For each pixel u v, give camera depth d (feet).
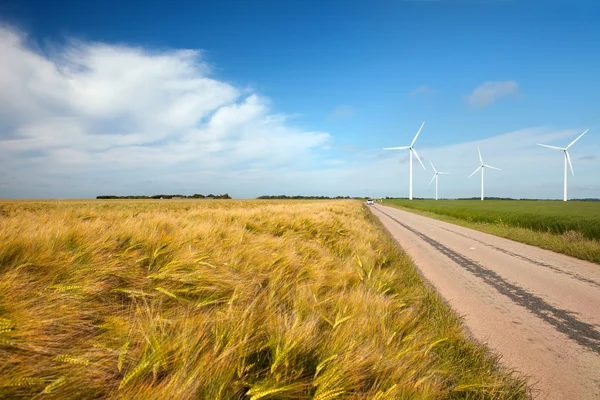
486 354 10.96
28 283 7.76
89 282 8.45
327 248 22.53
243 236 17.48
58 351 6.06
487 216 78.69
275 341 7.24
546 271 25.25
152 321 7.02
